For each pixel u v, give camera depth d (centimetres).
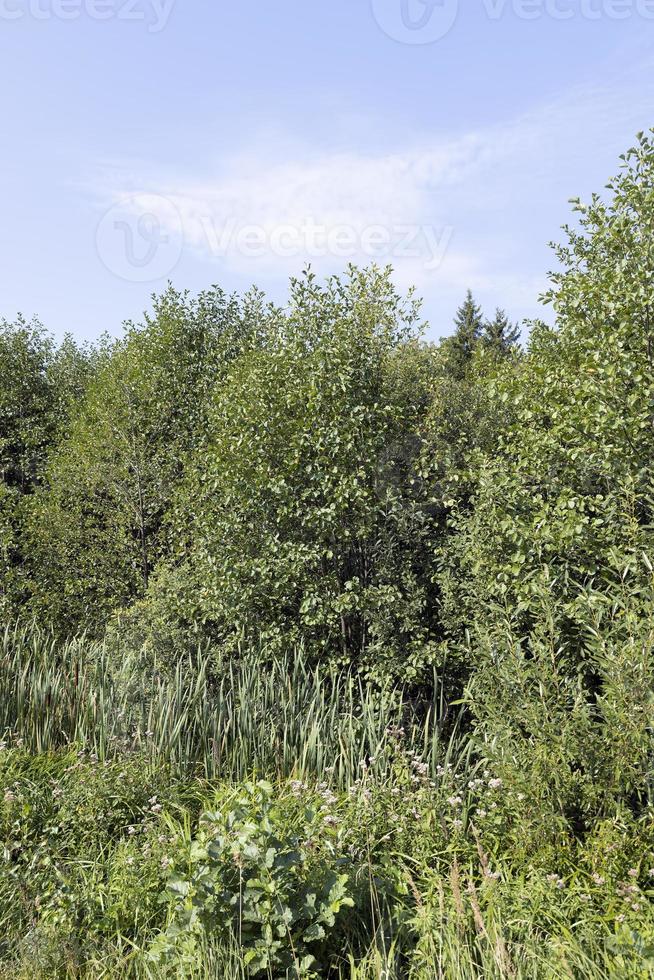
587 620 440
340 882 338
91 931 364
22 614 1030
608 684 403
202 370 1138
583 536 559
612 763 383
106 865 421
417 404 805
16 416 1439
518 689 420
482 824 416
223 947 318
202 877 328
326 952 337
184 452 1045
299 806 457
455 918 334
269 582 739
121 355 1189
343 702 646
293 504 734
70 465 1134
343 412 742
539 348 641
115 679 688
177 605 807
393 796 450
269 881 323
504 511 608
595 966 298
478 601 607
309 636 755
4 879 411
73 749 619
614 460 554
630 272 546
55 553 1095
